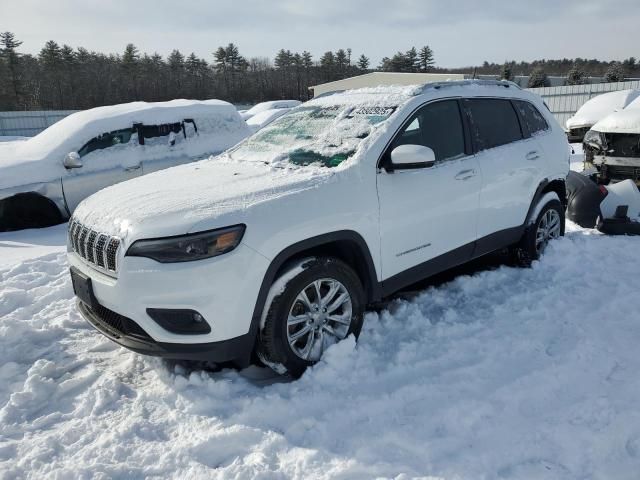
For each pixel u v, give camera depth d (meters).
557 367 3.04
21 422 2.81
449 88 4.13
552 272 4.59
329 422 2.65
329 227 3.09
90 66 70.31
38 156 6.93
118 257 2.81
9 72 59.66
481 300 4.09
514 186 4.43
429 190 3.67
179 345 2.74
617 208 5.74
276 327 2.91
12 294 4.45
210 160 4.29
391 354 3.29
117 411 2.86
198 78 74.88
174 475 2.37
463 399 2.78
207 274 2.67
